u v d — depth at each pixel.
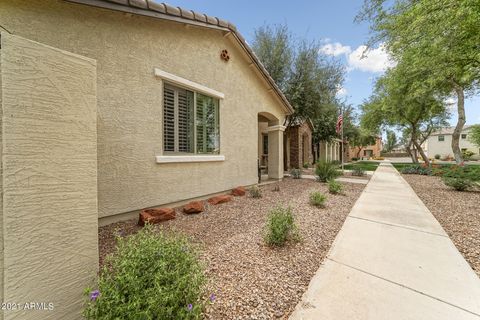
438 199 6.97
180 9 5.02
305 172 15.66
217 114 7.07
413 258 3.16
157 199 5.18
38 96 1.58
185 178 5.91
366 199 6.99
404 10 6.11
